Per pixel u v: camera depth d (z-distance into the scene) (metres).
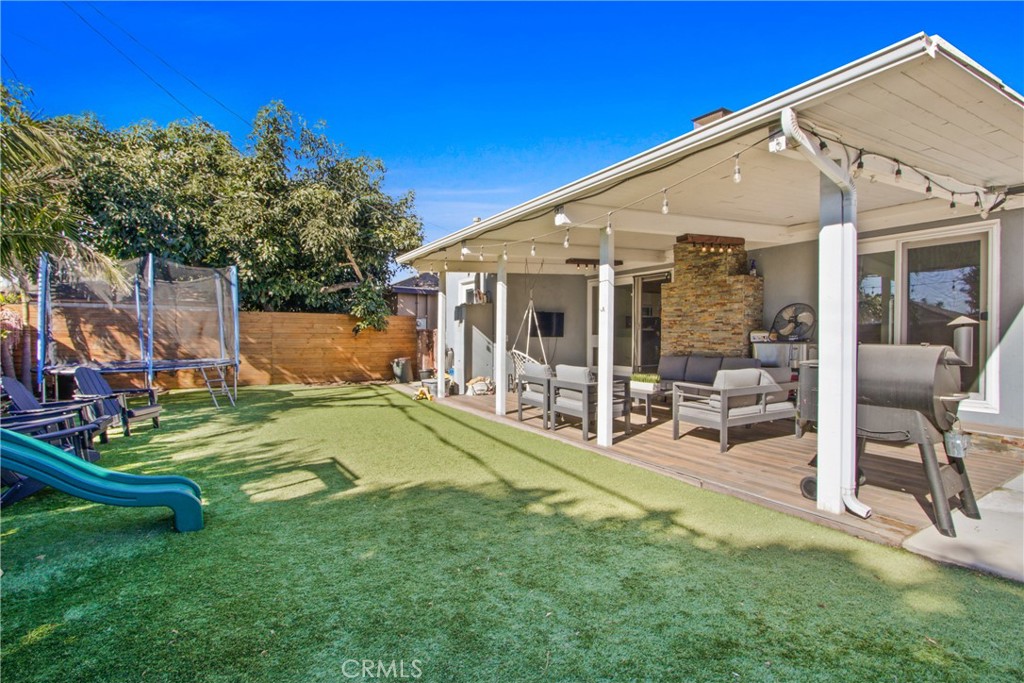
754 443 5.75
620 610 2.46
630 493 4.17
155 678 2.00
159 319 10.32
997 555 2.93
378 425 7.19
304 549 3.14
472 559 3.00
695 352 8.55
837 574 2.80
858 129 3.38
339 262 13.33
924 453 3.29
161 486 3.48
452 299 12.97
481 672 2.03
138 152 11.49
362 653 2.14
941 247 6.15
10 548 3.15
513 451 5.62
